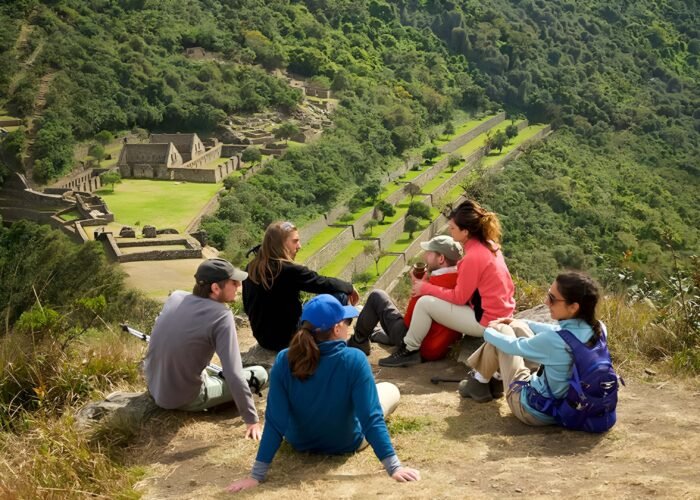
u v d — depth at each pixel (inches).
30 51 3954.2
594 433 192.9
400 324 262.8
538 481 164.9
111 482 182.9
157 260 1833.2
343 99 4338.1
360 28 5836.6
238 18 5211.6
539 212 3358.8
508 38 6048.2
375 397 175.8
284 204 2915.8
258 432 206.2
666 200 4094.5
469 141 4507.9
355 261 2490.2
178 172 2994.6
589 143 4938.5
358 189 3336.6
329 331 177.0
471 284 242.8
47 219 2495.1
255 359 252.1
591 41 6761.8
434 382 243.3
